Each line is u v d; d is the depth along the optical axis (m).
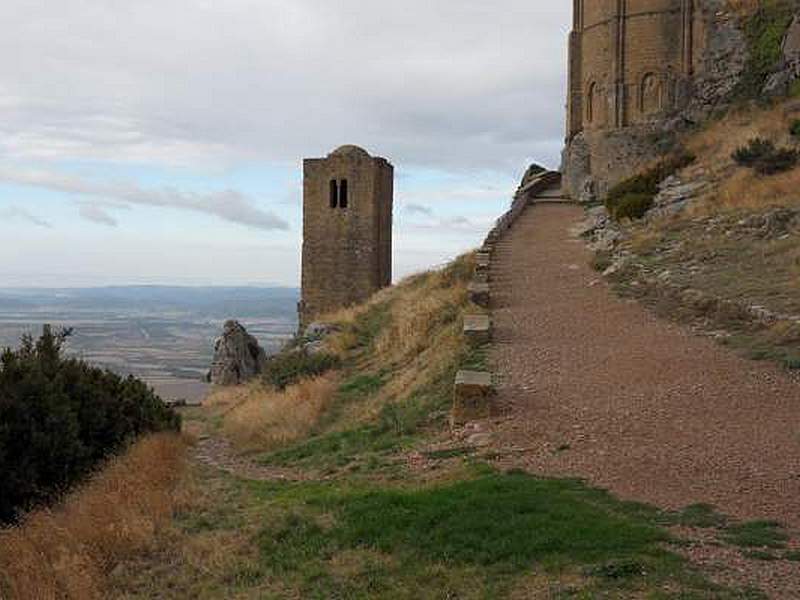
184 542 10.07
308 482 13.10
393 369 24.00
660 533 8.11
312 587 8.11
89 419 17.73
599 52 48.03
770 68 42.59
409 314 28.58
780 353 15.24
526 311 21.95
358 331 33.97
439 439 13.44
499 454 11.71
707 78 44.34
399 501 9.89
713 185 32.06
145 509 11.48
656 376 14.83
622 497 9.48
